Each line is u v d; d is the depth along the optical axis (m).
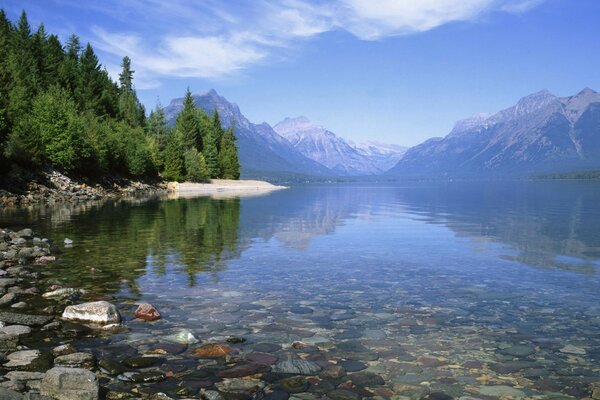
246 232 25.22
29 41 118.88
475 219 35.69
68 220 30.22
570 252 19.08
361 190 133.50
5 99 63.56
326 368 7.15
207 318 9.67
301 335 8.70
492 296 11.81
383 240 22.70
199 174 124.31
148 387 6.33
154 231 24.89
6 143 54.81
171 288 12.27
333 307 10.69
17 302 10.57
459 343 8.38
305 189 142.12
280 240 22.14
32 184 54.22
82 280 13.02
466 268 15.55
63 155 63.97
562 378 6.92
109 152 84.69
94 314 9.23
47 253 17.19
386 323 9.52
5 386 5.91
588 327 9.36
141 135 108.31
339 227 28.80
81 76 130.62
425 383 6.67
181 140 127.25
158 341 8.20
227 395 6.09
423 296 11.80
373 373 6.99
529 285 13.08
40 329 8.72
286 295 11.73
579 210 47.03
